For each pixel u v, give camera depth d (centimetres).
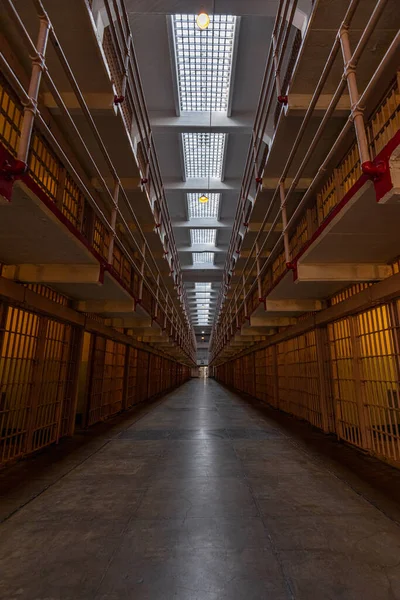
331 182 411
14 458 379
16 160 178
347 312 438
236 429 591
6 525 228
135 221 495
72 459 394
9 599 154
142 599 155
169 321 1142
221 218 1134
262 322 747
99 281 363
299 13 311
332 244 312
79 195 409
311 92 333
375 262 368
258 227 628
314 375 608
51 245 308
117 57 371
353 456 405
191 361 3102
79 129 362
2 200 175
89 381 619
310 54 291
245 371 1522
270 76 415
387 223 268
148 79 604
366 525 227
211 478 325
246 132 683
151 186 609
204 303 2472
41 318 434
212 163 852
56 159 342
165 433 555
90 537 211
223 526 226
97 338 660
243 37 528
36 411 420
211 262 1570
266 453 422
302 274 369
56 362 486
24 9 240
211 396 1345
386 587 163
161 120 667
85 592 160
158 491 291
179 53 558
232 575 172
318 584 165
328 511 249
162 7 448
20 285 359
